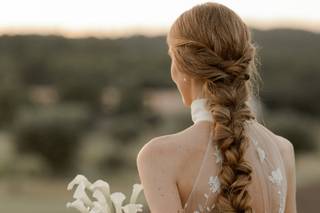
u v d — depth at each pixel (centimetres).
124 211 315
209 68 299
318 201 2156
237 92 302
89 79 6931
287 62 7612
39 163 3859
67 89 6506
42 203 2961
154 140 300
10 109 5366
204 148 298
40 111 4194
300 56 7900
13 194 3238
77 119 4166
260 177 306
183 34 304
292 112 6944
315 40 8700
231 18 305
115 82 7125
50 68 8044
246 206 292
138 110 6291
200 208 293
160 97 7169
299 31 8869
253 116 312
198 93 306
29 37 8950
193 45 301
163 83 7519
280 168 317
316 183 2783
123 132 5138
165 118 6031
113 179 3834
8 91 5478
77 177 319
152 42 8862
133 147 5041
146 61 7975
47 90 6962
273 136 330
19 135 3862
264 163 311
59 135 3928
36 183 3656
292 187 328
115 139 5059
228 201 291
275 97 6975
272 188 309
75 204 317
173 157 296
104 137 5122
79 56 8306
